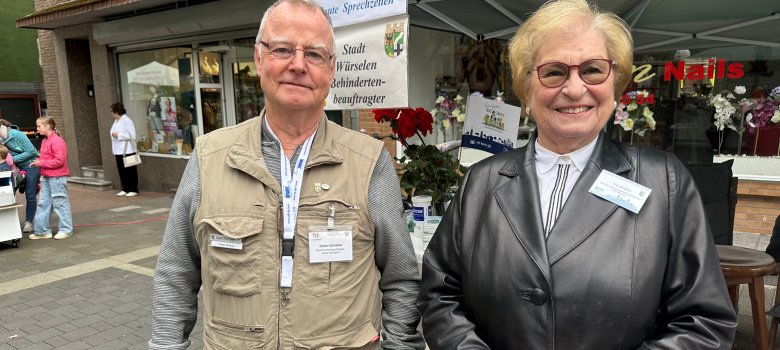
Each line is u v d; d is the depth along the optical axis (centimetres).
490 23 398
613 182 120
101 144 1003
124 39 877
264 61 136
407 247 150
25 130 2259
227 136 146
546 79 122
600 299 112
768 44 417
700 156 526
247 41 782
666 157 126
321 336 133
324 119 148
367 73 268
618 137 532
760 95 504
